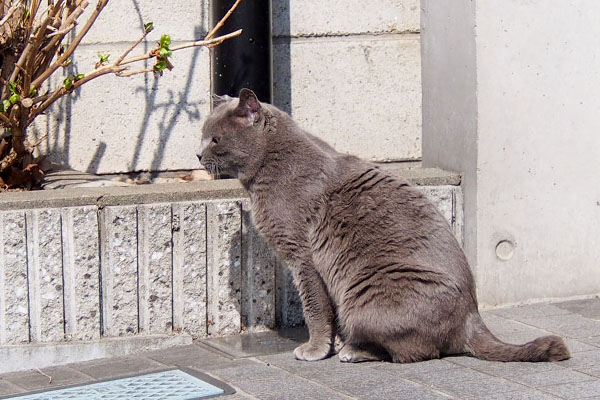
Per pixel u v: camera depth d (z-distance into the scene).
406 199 5.71
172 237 6.23
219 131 5.79
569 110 6.77
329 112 7.70
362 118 7.75
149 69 6.72
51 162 7.37
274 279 6.49
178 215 6.22
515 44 6.63
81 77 6.64
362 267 5.58
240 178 5.89
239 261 6.38
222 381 5.36
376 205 5.66
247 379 5.39
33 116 6.75
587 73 6.76
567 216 6.87
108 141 7.42
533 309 6.75
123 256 6.14
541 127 6.75
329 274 5.73
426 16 7.31
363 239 5.61
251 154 5.75
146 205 6.15
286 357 5.86
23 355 5.98
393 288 5.45
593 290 7.02
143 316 6.24
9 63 6.85
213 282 6.36
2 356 5.95
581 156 6.84
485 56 6.61
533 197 6.79
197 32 7.43
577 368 5.34
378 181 5.75
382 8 7.70
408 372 5.36
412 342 5.48
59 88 6.85
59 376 5.76
